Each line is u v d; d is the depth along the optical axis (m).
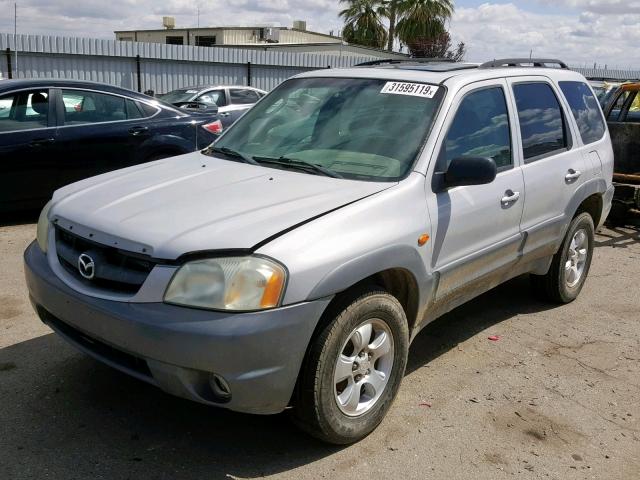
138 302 2.77
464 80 4.02
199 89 14.89
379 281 3.38
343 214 3.05
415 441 3.30
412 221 3.32
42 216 3.57
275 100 4.45
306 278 2.78
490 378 4.03
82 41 19.17
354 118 3.92
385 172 3.51
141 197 3.29
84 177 7.23
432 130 3.66
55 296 3.07
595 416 3.65
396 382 3.39
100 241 2.97
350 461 3.10
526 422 3.54
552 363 4.29
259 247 2.76
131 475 2.91
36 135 6.84
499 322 4.96
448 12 39.38
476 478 3.04
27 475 2.87
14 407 3.40
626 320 5.13
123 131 7.41
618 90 9.02
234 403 2.75
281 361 2.76
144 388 3.64
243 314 2.66
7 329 4.34
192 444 3.16
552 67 5.32
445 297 3.74
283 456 3.11
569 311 5.27
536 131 4.59
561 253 5.07
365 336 3.15
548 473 3.11
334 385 3.00
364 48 38.06
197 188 3.38
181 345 2.65
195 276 2.71
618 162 8.43
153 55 20.55
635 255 7.12
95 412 3.39
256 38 50.44
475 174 3.42
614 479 3.10
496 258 4.13
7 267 5.63
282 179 3.47
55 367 3.84
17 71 18.23
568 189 4.81
